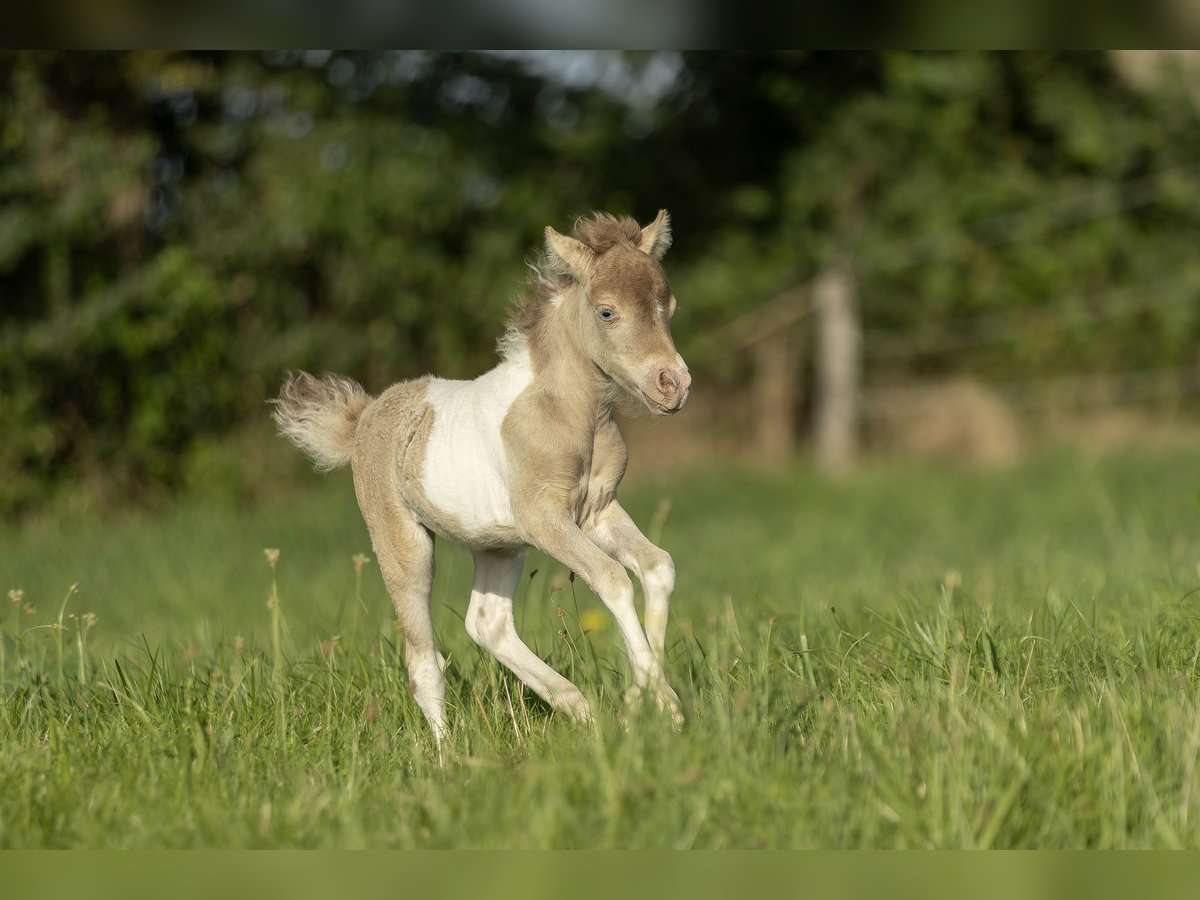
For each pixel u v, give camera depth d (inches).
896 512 705.6
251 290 748.0
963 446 893.2
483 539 255.1
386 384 807.1
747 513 722.8
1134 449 840.3
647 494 762.8
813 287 918.4
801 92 907.4
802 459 927.7
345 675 271.6
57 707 257.8
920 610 282.0
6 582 486.9
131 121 725.9
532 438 239.8
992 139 968.3
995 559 470.9
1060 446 870.4
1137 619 257.4
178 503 705.0
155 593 473.7
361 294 770.8
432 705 254.4
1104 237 951.6
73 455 701.9
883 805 173.2
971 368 950.4
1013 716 197.0
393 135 783.7
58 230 673.0
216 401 726.5
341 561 538.6
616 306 230.1
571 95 883.4
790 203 919.7
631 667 225.1
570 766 185.8
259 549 576.7
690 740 191.2
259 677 267.6
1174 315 952.3
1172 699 198.2
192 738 220.2
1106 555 447.5
